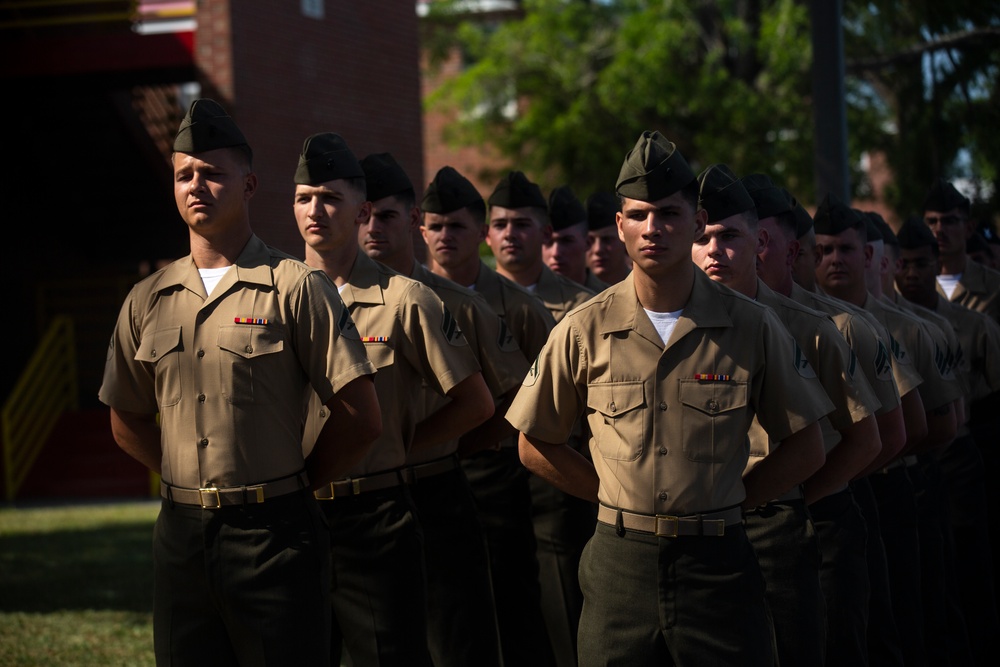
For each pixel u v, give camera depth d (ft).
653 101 69.56
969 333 27.37
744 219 16.94
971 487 25.90
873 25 42.65
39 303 63.41
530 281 25.99
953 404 22.86
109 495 56.34
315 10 57.88
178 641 14.88
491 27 86.74
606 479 14.83
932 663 22.66
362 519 17.58
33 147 60.49
